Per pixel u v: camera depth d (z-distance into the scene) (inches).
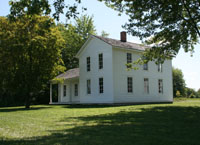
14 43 776.9
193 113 427.8
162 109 525.7
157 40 671.1
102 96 920.9
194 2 584.4
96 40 971.9
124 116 397.1
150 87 1036.5
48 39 827.4
